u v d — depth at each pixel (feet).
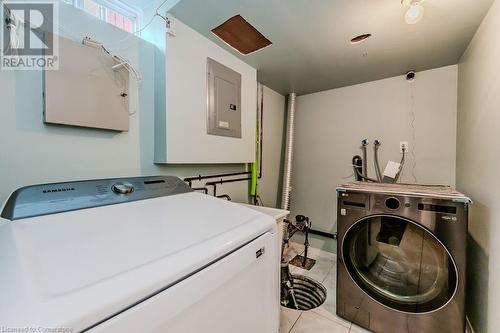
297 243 9.54
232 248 2.13
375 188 4.95
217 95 5.76
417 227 4.20
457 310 3.84
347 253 4.88
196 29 5.08
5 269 1.44
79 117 3.59
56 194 2.67
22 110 3.17
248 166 7.90
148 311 1.43
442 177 7.09
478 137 4.83
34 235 1.94
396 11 4.39
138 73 4.56
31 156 3.25
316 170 9.65
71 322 1.12
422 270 4.27
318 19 4.66
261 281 2.62
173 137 4.75
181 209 2.92
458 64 6.64
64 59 3.45
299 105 10.13
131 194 3.23
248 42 5.60
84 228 2.14
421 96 7.40
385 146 8.08
